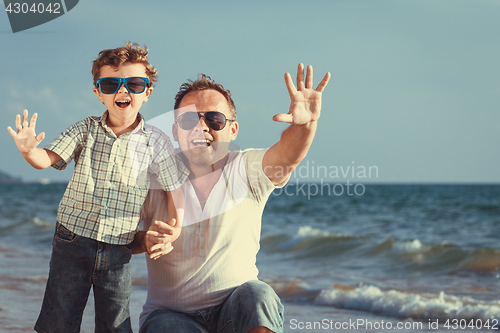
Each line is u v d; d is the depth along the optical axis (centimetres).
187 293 250
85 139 260
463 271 845
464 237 1470
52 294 248
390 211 2517
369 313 550
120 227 255
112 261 253
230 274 248
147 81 274
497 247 1205
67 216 252
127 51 269
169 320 232
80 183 254
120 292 255
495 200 3278
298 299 629
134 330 421
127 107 266
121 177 258
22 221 1731
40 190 6306
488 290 667
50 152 249
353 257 1014
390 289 678
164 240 239
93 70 275
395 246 1055
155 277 259
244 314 220
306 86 226
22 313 485
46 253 1023
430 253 982
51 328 247
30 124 238
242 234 254
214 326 249
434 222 1948
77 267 249
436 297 599
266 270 872
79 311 254
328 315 542
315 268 897
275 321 219
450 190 5697
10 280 675
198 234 251
